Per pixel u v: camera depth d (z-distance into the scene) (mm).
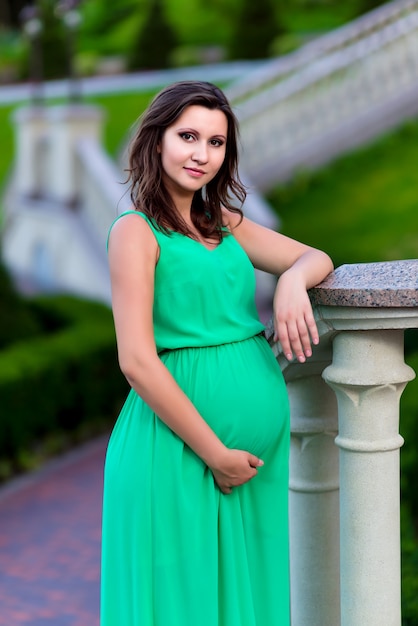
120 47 30844
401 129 17516
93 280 13664
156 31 27781
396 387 2568
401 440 2613
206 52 28391
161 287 2639
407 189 15836
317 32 27891
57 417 8609
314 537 3135
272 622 2811
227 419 2629
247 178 15297
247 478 2635
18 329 9250
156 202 2654
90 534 6609
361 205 15672
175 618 2646
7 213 15695
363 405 2576
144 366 2506
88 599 5590
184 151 2602
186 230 2678
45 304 10273
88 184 14016
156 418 2658
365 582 2631
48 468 8078
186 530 2619
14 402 7961
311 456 3098
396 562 2650
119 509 2709
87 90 25156
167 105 2611
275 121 16453
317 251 2768
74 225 14047
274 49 26312
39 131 14992
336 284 2549
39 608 5480
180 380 2633
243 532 2740
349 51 17109
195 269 2623
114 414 9242
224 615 2701
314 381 3031
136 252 2570
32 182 15180
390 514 2621
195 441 2547
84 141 14180
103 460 8297
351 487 2625
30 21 17328
